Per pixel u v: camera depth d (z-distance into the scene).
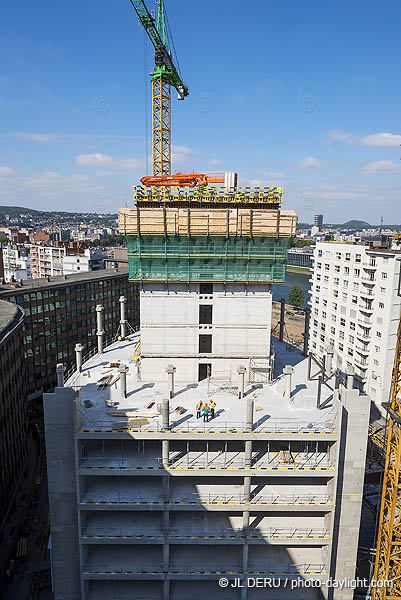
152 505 38.56
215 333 48.47
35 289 98.06
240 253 45.66
